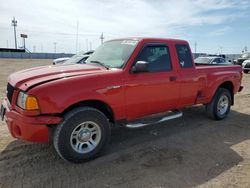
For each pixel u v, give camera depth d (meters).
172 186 3.51
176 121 6.43
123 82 4.39
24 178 3.62
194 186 3.52
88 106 4.17
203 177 3.76
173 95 5.27
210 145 4.96
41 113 3.71
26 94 3.71
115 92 4.30
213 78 6.19
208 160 4.30
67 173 3.79
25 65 32.06
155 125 6.05
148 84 4.74
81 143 4.08
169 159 4.30
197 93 5.85
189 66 5.62
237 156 4.48
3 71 21.62
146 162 4.18
